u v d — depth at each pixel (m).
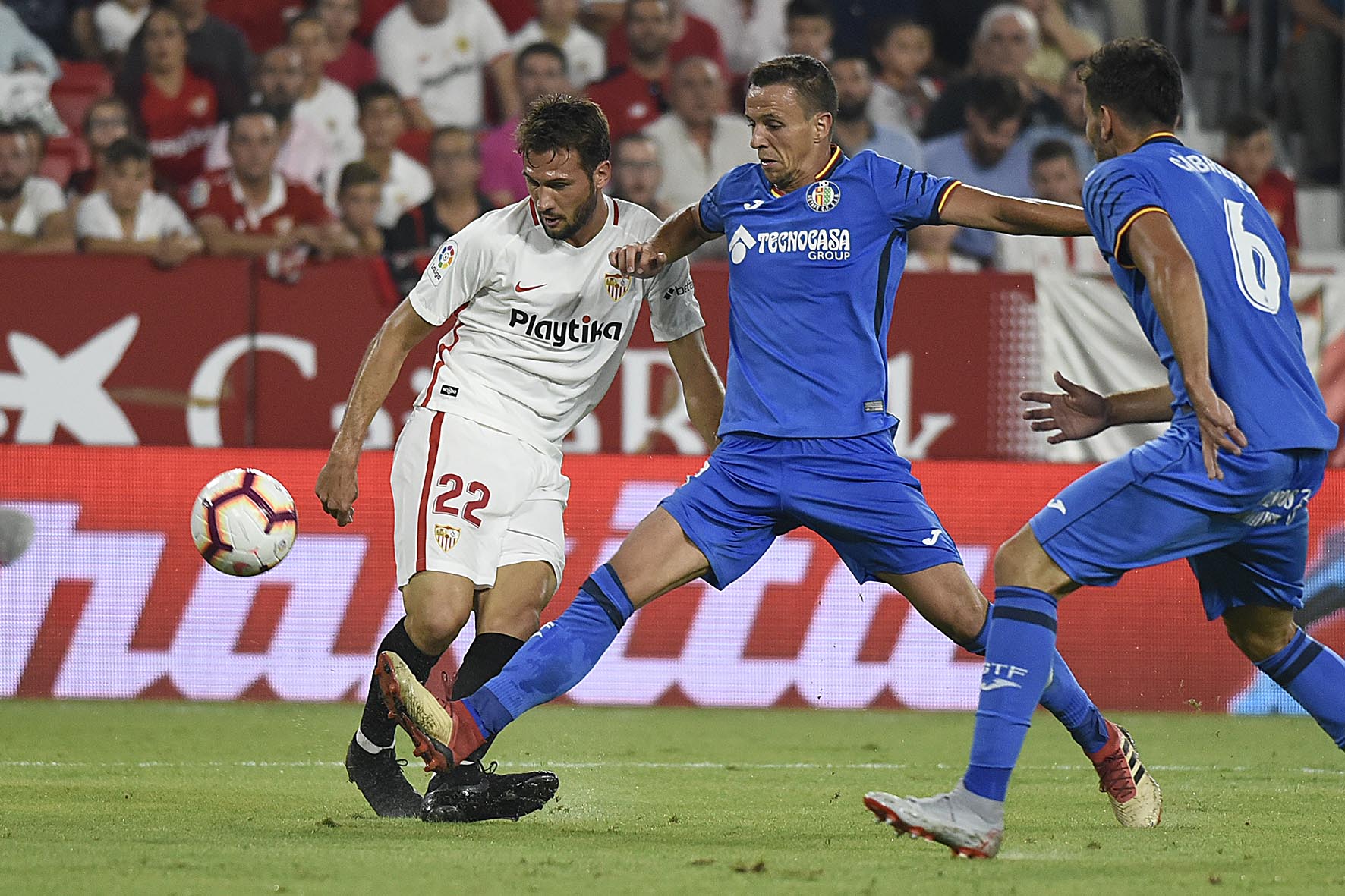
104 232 38.19
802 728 29.66
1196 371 14.12
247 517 17.78
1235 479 14.74
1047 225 16.62
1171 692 33.06
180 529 32.47
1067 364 33.44
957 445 33.41
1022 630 15.04
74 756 24.50
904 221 16.95
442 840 16.09
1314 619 32.78
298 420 33.00
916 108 43.97
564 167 17.28
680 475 32.59
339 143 42.12
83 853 15.04
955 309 33.34
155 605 32.38
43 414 32.66
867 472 16.91
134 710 30.83
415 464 18.08
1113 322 33.44
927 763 24.88
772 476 16.97
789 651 32.91
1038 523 15.25
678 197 40.56
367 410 17.95
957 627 17.11
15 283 32.59
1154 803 17.84
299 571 32.47
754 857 15.14
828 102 16.89
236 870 14.05
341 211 37.91
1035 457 33.50
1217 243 14.92
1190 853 15.73
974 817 14.88
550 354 18.19
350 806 19.06
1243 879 14.02
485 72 44.25
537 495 18.27
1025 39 42.97
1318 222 45.44
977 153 40.78
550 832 16.92
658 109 42.25
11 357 32.59
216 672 32.34
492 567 17.86
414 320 18.05
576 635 16.59
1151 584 33.09
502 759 24.98
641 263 17.31
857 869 14.40
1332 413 33.62
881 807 14.82
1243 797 21.02
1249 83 47.97
